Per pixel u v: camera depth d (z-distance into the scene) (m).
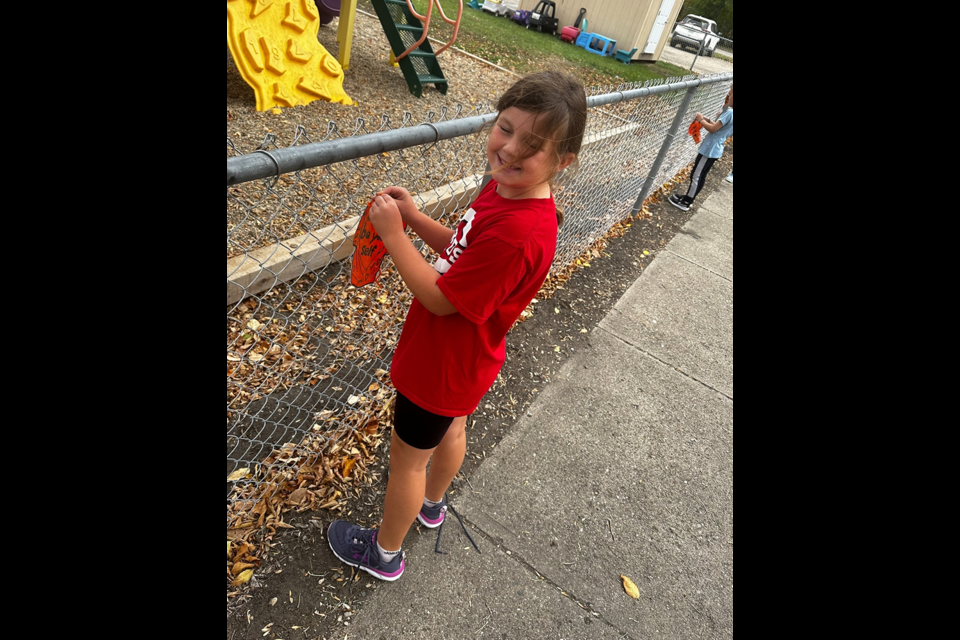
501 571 2.16
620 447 2.89
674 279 4.79
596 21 16.61
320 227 3.38
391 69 7.12
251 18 4.74
